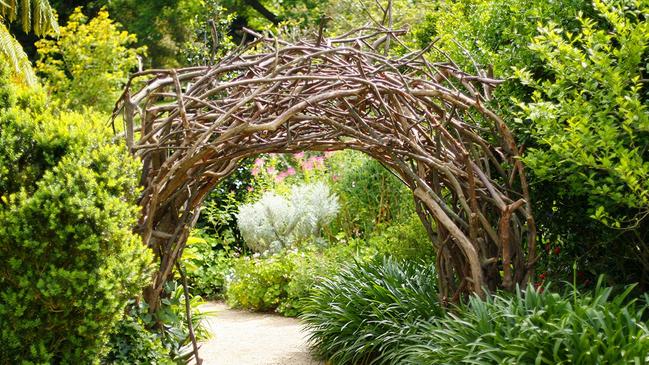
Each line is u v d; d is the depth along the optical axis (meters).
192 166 3.90
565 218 4.68
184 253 6.25
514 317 3.61
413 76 5.11
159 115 4.34
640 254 4.46
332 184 10.45
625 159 3.52
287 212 9.39
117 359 3.94
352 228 9.77
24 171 3.52
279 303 8.16
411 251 6.48
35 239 3.29
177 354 4.43
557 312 3.61
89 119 3.85
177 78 3.94
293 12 22.50
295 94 4.18
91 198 3.38
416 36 9.97
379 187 9.50
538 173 3.99
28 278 3.30
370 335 4.98
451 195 4.84
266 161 11.45
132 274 3.50
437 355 3.86
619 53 3.81
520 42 4.68
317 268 7.87
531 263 4.39
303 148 4.39
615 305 3.56
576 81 3.96
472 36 5.55
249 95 4.07
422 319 4.74
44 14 12.85
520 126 4.50
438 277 4.69
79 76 14.98
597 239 4.60
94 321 3.38
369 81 4.18
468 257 4.27
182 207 4.54
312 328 6.24
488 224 4.34
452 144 4.45
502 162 4.71
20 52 10.80
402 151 4.36
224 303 8.83
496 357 3.46
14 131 3.53
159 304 4.36
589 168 3.99
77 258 3.35
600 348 3.31
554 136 3.88
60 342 3.47
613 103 3.81
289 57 4.44
